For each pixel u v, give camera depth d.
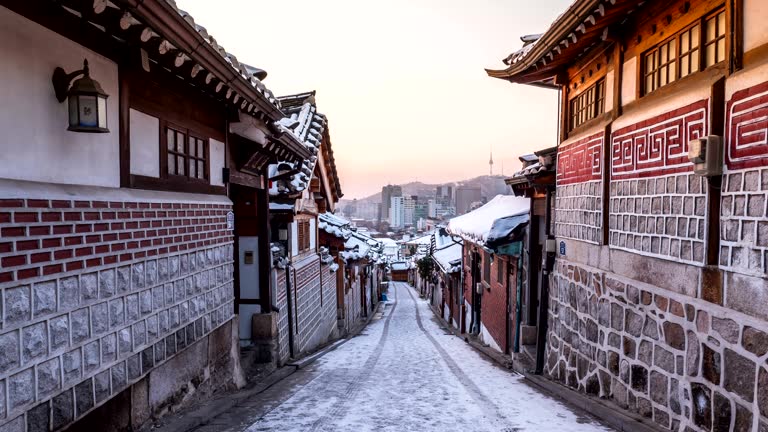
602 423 5.52
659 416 5.21
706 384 4.43
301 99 13.99
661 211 5.27
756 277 3.88
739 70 4.15
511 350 12.16
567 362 7.96
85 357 3.81
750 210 3.95
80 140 3.85
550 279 9.00
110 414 4.15
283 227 11.19
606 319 6.53
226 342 6.89
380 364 10.58
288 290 11.02
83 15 3.65
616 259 6.34
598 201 6.88
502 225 11.42
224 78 5.25
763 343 3.75
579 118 8.04
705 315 4.46
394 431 5.01
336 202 17.09
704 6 4.68
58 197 3.50
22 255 3.19
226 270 6.86
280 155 9.02
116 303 4.22
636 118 5.84
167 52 4.31
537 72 8.36
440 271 26.91
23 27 3.27
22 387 3.18
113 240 4.17
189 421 5.05
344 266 20.20
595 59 7.23
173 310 5.30
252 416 5.71
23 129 3.28
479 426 5.21
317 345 14.82
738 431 4.02
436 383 8.20
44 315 3.38
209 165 6.39
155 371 4.93
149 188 4.89
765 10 3.91
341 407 6.22
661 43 5.55
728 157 4.21
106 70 4.17
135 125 4.63
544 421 5.49
